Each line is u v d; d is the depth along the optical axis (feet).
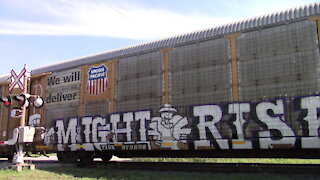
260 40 36.99
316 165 40.55
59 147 51.47
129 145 43.93
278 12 36.88
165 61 43.80
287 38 35.27
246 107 35.96
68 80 54.34
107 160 53.47
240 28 38.63
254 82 36.40
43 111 56.39
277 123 33.76
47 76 57.88
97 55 51.88
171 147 40.24
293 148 32.63
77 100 52.16
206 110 38.60
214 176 34.01
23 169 44.37
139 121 43.86
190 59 41.68
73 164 54.90
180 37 43.57
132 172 39.47
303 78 33.45
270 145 33.78
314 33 33.76
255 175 33.37
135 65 46.73
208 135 37.78
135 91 45.80
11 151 62.64
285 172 35.04
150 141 42.22
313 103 32.01
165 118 41.73
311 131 31.73
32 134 46.91
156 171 40.27
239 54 38.06
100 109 48.96
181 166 42.83
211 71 39.63
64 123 52.06
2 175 38.78
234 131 36.09
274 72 35.35
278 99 34.24
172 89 42.29
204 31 41.65
